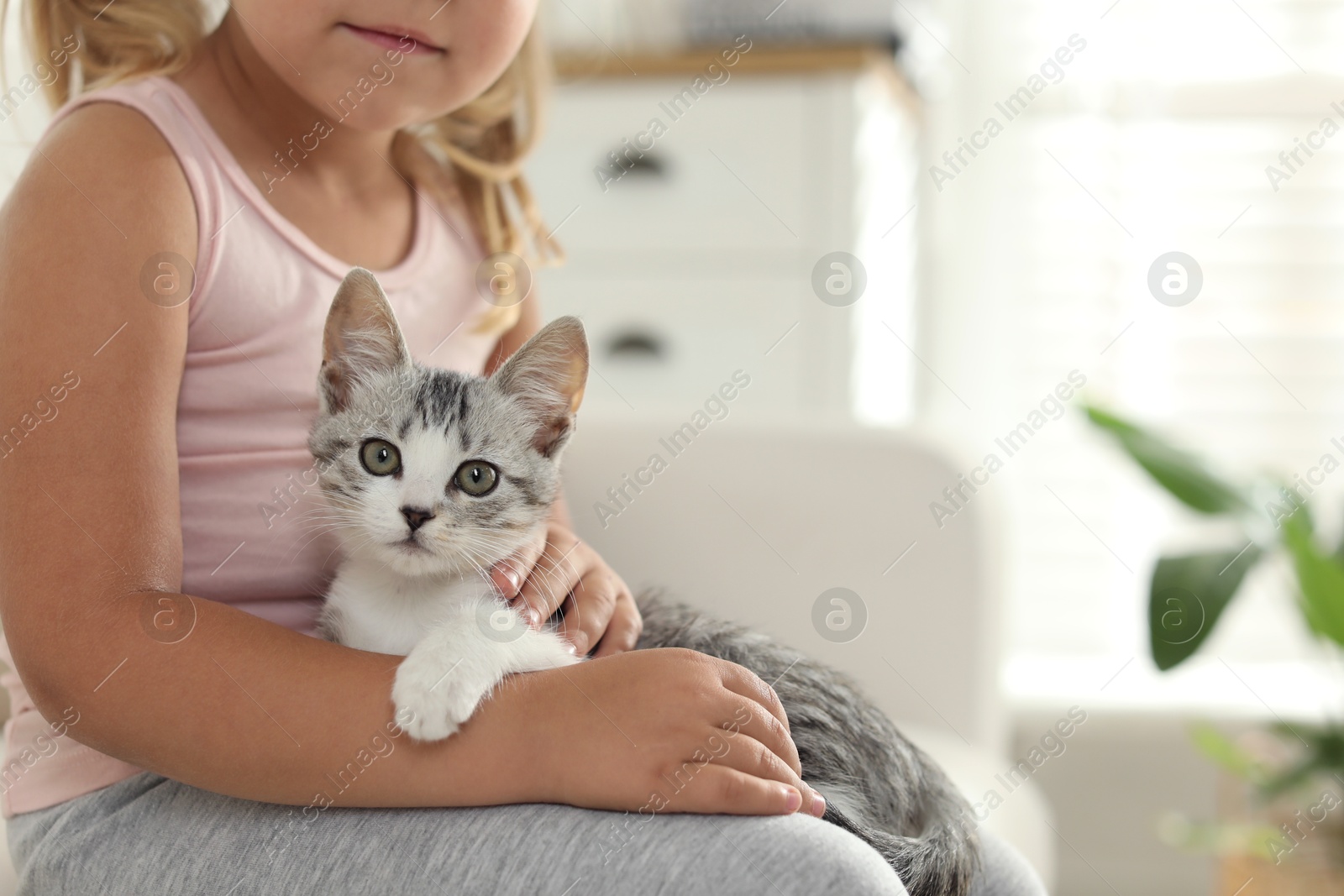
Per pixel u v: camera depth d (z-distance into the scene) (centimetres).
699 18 267
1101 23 282
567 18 280
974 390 297
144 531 94
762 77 240
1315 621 208
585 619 113
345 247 124
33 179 101
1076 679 285
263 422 114
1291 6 272
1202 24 277
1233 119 277
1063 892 275
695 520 173
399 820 90
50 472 92
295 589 116
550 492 118
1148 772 274
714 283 246
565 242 249
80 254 97
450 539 108
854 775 105
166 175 104
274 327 114
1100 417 216
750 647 116
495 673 94
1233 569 200
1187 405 282
